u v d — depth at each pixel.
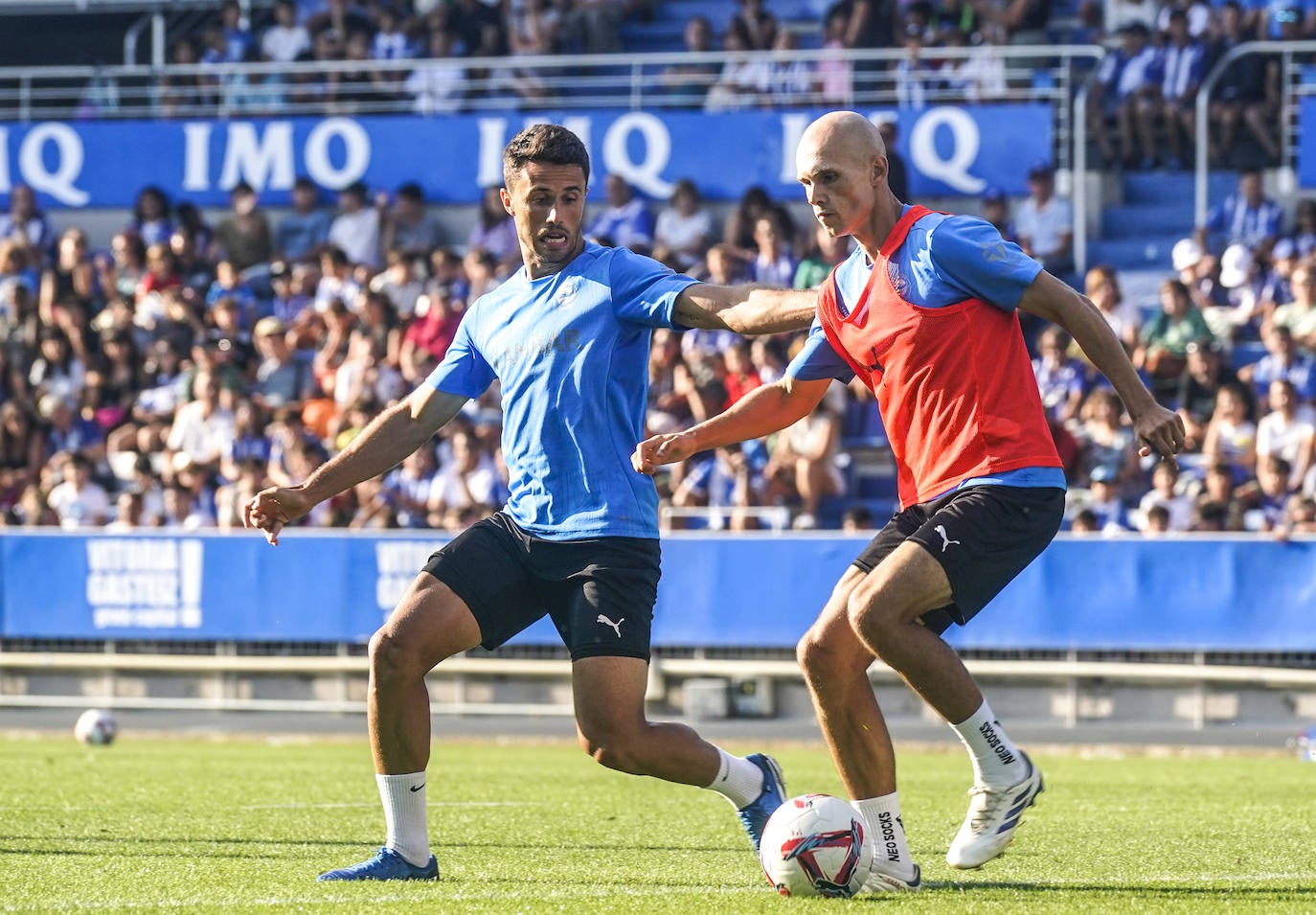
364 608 53.50
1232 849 22.86
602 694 18.08
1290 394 53.28
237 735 50.03
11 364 66.62
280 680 55.03
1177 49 68.81
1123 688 50.00
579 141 18.56
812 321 18.25
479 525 18.95
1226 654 48.56
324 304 66.19
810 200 17.77
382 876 19.09
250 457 58.03
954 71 66.75
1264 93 68.12
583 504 18.28
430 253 66.38
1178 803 30.59
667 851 22.72
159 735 50.31
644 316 18.31
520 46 75.12
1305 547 47.84
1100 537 49.25
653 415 56.31
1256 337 60.12
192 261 69.06
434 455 56.66
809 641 18.05
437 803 30.14
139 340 65.44
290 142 70.50
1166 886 18.45
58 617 55.53
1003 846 18.19
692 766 18.62
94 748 45.59
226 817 27.12
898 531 18.20
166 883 18.98
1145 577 48.94
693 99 69.44
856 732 18.02
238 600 54.34
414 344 60.47
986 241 17.25
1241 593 48.28
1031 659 49.97
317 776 35.69
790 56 67.56
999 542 17.27
